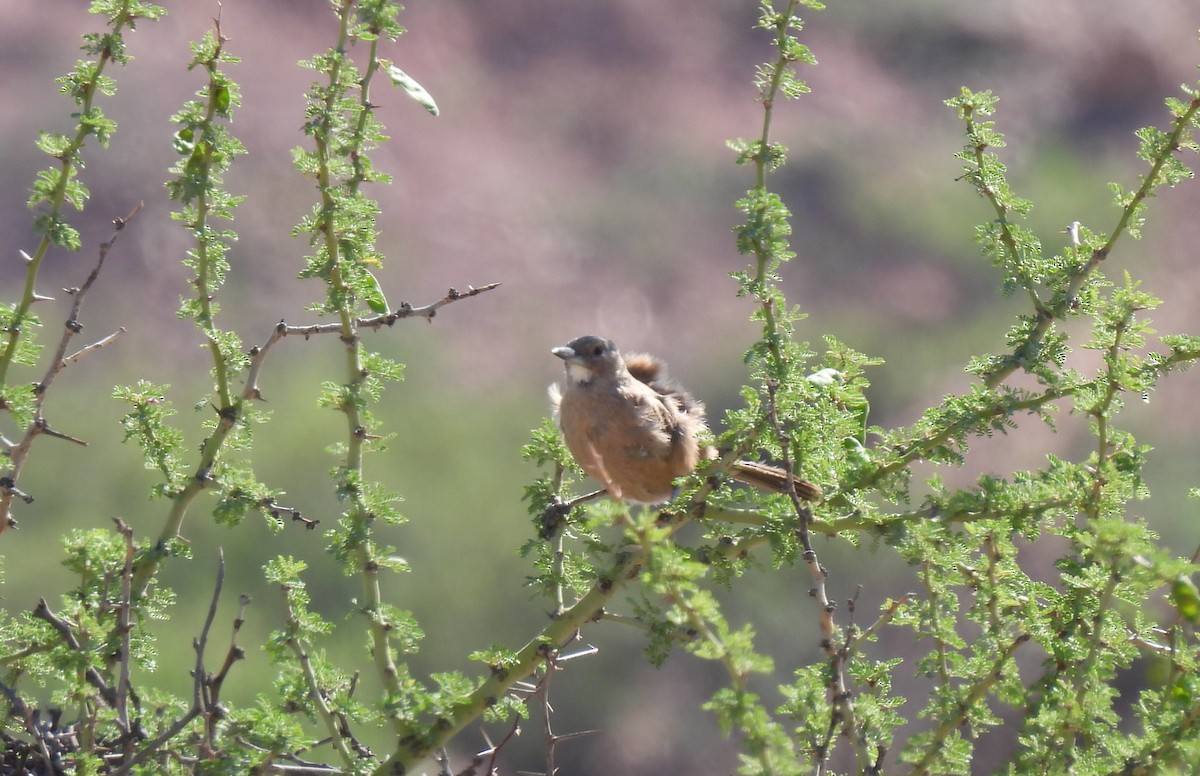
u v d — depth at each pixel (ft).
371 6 16.88
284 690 15.62
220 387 16.66
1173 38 90.33
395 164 75.25
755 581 52.44
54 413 58.59
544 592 17.97
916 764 15.37
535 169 77.92
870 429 17.28
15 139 70.85
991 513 15.88
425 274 69.97
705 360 69.67
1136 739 14.67
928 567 15.84
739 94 86.74
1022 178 81.25
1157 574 13.38
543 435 19.17
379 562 16.22
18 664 16.48
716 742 50.14
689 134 82.94
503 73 86.07
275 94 73.26
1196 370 60.49
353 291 16.87
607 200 77.20
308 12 80.02
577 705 50.21
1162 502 55.57
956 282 74.49
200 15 76.13
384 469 57.57
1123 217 17.19
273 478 55.21
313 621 15.56
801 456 16.75
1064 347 17.19
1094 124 86.74
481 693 15.72
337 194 16.71
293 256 68.08
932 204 78.84
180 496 16.66
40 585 50.78
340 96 16.83
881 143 82.17
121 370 62.13
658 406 26.32
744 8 93.61
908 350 70.28
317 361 64.18
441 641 52.13
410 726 15.30
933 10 92.02
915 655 49.55
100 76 16.16
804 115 84.58
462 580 54.08
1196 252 74.23
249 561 51.55
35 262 16.10
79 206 16.17
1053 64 89.66
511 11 88.84
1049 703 15.20
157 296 65.72
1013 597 15.88
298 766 16.10
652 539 12.03
